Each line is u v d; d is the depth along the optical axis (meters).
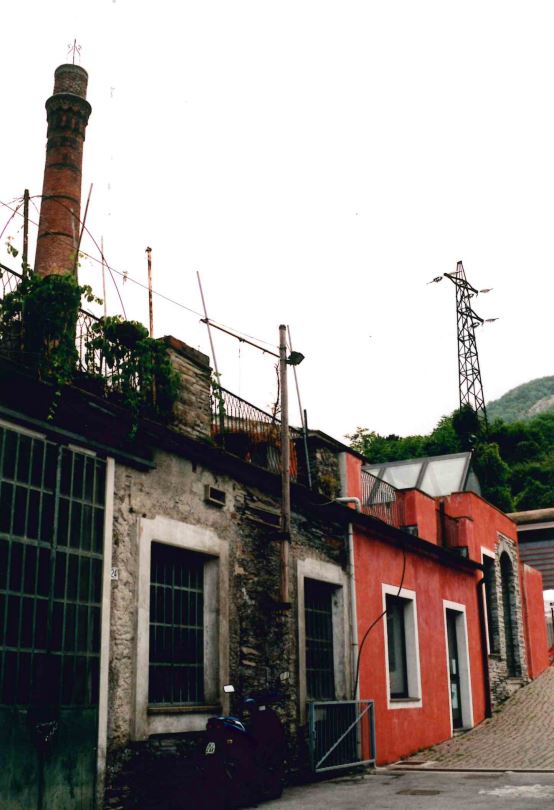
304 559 12.52
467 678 18.28
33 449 7.98
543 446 53.41
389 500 16.86
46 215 14.05
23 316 8.19
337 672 13.08
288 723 11.32
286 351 12.56
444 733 16.27
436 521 18.72
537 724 17.39
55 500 8.11
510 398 154.88
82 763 7.89
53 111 14.64
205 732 9.14
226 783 8.89
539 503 46.75
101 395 8.98
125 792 8.33
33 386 8.01
